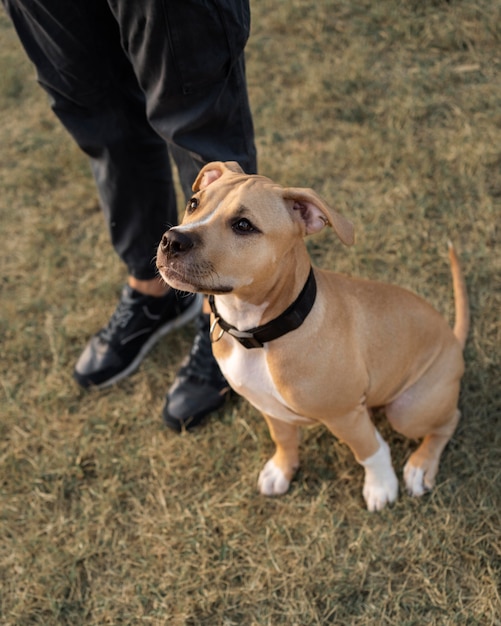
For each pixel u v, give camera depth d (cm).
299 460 163
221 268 126
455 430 162
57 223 208
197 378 170
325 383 136
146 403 175
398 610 143
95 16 148
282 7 243
